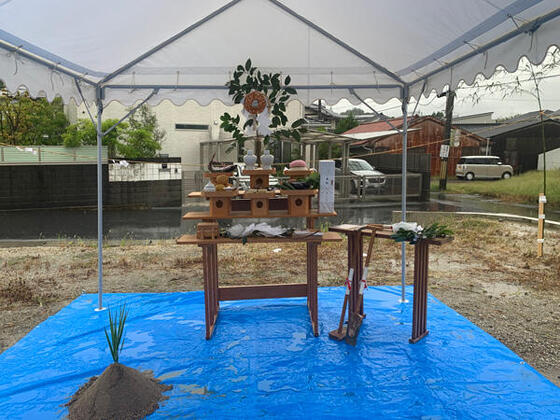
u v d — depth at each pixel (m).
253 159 3.53
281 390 2.68
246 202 3.50
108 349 3.29
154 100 4.83
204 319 3.95
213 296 3.80
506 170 19.08
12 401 2.58
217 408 2.48
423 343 3.38
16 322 4.08
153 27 3.69
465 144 20.58
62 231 10.02
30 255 7.12
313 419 2.37
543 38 2.78
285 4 3.52
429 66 4.20
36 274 5.88
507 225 9.73
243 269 6.16
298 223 10.84
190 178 16.22
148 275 5.83
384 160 18.78
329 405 2.51
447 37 3.50
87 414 2.38
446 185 18.41
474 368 2.96
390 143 20.69
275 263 6.51
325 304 4.34
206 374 2.89
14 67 3.39
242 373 2.90
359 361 3.07
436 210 12.73
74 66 4.04
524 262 6.48
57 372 2.94
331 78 4.75
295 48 4.24
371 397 2.59
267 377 2.84
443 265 6.35
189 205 15.51
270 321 3.88
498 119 23.62
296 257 6.91
